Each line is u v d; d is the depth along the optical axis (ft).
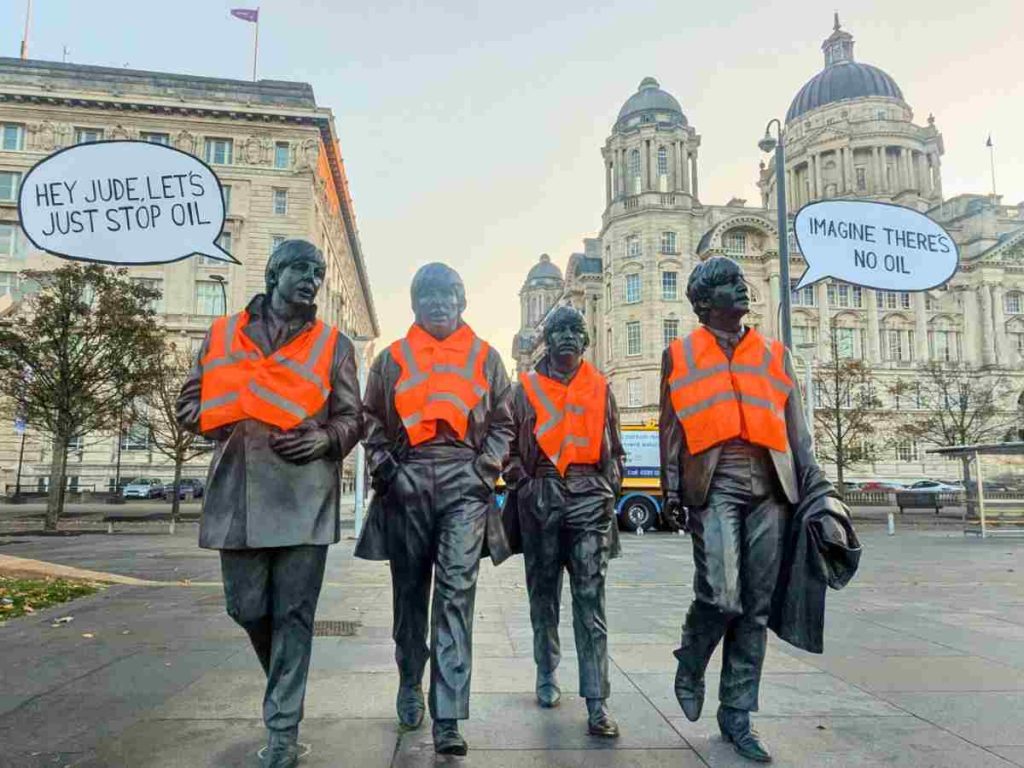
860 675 16.25
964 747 11.60
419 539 12.03
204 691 14.52
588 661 12.44
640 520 74.79
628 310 205.26
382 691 14.69
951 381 153.89
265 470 10.75
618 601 27.73
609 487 13.80
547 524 13.43
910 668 16.90
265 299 11.63
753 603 11.60
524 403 14.40
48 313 77.56
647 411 194.70
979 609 26.04
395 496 12.17
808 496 11.78
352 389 11.60
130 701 13.83
